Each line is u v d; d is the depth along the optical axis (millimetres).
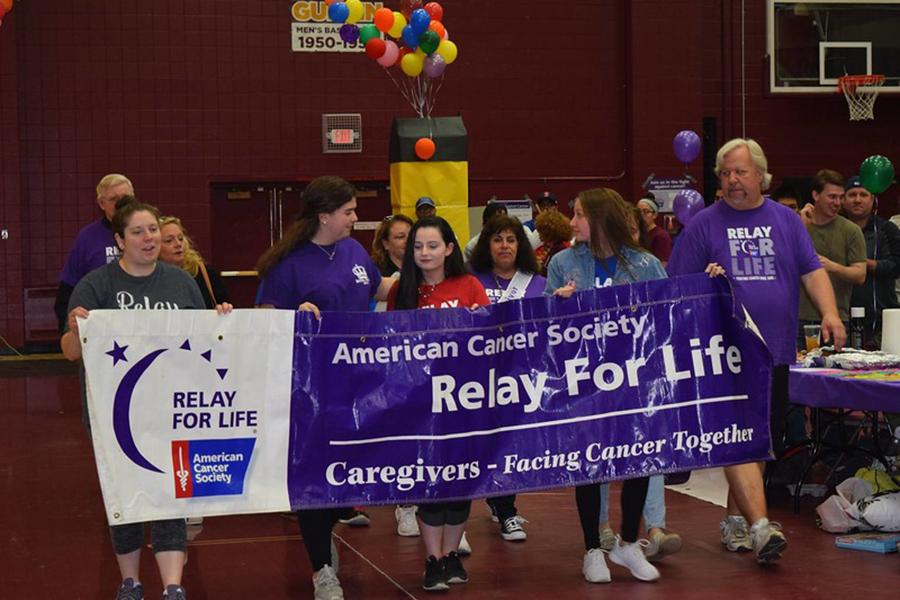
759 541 5371
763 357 5230
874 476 6488
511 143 16672
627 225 5438
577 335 5195
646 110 16609
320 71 16234
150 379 4762
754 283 5512
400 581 5461
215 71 16000
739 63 16938
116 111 15820
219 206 16281
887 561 5594
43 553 6203
